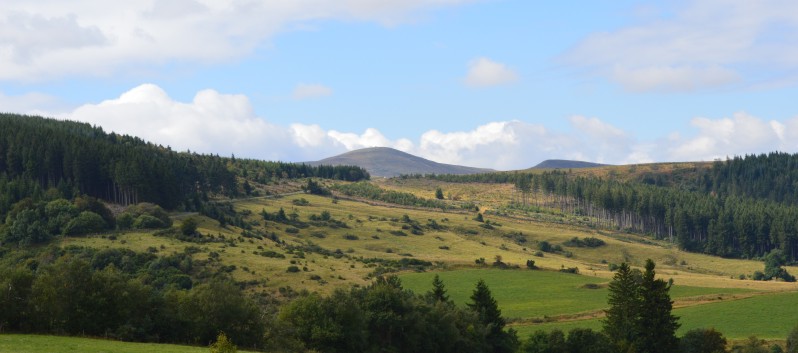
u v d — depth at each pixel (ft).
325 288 543.80
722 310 517.96
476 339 412.36
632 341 405.18
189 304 324.80
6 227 630.33
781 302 534.78
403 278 640.99
